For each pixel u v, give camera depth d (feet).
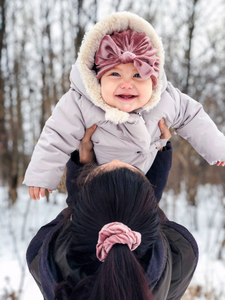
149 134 4.59
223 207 19.34
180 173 20.11
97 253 3.06
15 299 10.00
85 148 4.80
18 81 24.35
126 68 4.22
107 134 4.58
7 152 22.65
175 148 19.02
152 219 3.30
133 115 4.46
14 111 26.14
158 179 4.91
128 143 4.55
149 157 4.82
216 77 22.53
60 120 4.57
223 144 4.98
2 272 12.20
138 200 3.13
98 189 3.13
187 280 3.91
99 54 4.27
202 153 5.12
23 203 23.09
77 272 3.18
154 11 21.95
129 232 2.99
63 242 3.49
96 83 4.37
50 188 4.44
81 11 18.84
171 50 22.39
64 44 22.29
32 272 3.82
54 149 4.49
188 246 3.99
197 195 22.85
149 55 4.28
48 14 22.47
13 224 18.16
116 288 2.73
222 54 23.02
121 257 2.85
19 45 24.39
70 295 3.03
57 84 22.04
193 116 5.11
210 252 14.71
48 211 20.97
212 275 11.37
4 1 22.71
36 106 25.58
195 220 19.12
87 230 3.19
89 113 4.49
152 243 3.43
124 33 4.34
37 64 24.13
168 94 4.92
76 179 3.97
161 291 3.36
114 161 3.61
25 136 27.50
